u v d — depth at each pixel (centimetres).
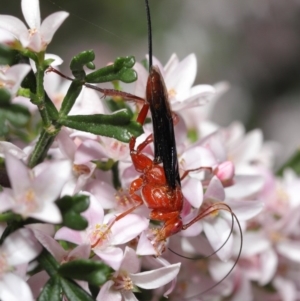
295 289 13
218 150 11
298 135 27
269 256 12
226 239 11
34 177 9
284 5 28
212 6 27
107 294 10
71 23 23
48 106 10
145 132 11
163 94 10
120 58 10
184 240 11
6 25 10
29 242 9
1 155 10
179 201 10
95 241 10
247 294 12
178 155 11
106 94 10
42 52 10
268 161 14
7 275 9
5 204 9
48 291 9
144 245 10
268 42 28
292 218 12
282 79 28
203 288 12
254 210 11
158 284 10
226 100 27
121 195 10
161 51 25
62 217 9
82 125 10
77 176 10
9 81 9
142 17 25
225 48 27
